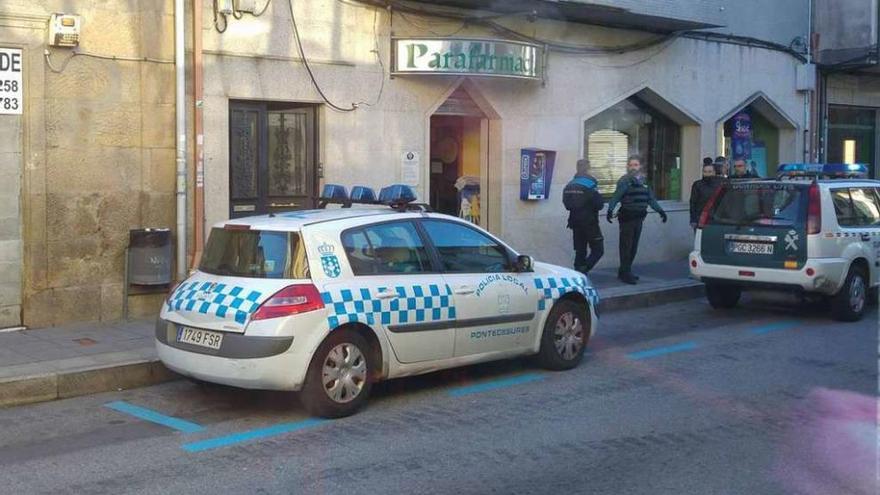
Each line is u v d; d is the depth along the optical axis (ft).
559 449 20.59
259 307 22.17
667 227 54.60
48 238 31.89
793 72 60.90
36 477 18.80
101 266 33.09
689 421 22.88
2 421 23.13
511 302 26.63
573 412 23.70
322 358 22.62
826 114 64.13
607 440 21.27
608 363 29.58
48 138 31.65
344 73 39.24
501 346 26.58
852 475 18.92
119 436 21.81
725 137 59.82
